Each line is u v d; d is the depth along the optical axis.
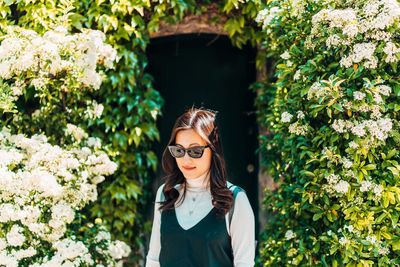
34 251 3.13
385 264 3.05
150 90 4.05
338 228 3.19
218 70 4.64
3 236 3.20
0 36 3.47
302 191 3.16
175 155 2.45
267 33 3.59
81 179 3.39
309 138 3.26
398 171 2.98
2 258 3.07
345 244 3.02
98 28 3.74
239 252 2.40
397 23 2.91
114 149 3.89
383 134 2.94
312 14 3.26
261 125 4.25
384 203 2.97
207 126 2.44
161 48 4.62
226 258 2.41
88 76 3.41
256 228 4.56
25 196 3.15
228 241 2.42
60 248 3.18
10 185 3.09
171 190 2.53
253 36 4.08
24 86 3.41
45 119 3.65
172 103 4.63
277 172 3.72
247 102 4.64
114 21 3.72
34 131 3.69
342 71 3.12
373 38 2.99
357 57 2.92
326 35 3.12
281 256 3.52
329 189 3.07
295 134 3.30
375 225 3.10
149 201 4.39
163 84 4.62
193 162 2.42
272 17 3.40
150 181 4.38
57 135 3.69
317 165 3.26
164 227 2.46
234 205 2.42
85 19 3.72
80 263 3.30
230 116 4.64
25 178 3.12
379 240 3.04
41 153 3.25
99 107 3.61
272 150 3.83
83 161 3.42
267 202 3.77
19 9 3.67
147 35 3.98
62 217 3.22
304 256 3.34
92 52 3.40
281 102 3.43
